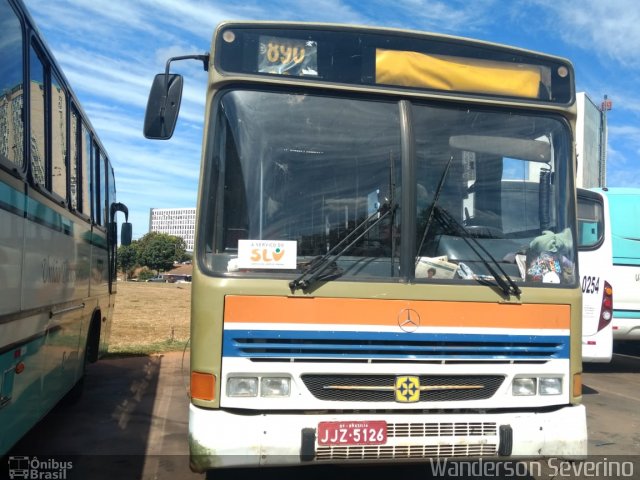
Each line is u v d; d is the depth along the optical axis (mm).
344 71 3998
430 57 4137
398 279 3754
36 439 5660
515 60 4324
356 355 3611
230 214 3691
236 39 3910
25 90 3830
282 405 3520
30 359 3918
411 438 3570
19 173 3602
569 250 4188
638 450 5602
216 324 3533
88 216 6422
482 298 3840
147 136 4129
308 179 3812
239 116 3826
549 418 3799
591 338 8516
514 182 4180
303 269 3668
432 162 4027
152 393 7711
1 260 3225
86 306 6285
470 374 3758
